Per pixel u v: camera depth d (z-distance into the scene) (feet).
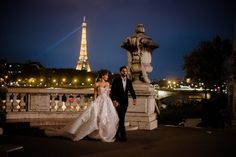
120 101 40.27
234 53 92.94
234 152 34.19
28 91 52.80
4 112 52.08
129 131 47.93
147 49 52.80
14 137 40.96
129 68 52.70
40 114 52.70
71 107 54.95
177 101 301.22
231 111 98.27
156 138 42.24
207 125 101.04
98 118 39.86
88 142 38.55
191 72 235.81
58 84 538.47
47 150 33.60
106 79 41.42
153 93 52.42
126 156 31.63
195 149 35.50
